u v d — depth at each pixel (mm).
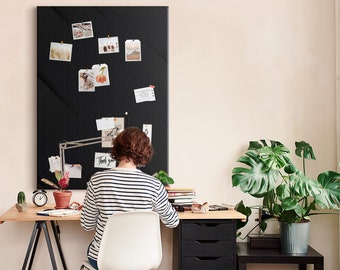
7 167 3900
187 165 3969
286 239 3645
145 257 2805
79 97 3934
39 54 3918
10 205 3895
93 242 2873
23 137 3914
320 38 4016
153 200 2852
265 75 4008
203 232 3396
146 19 3957
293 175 3570
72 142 3918
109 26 3949
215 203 3973
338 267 4008
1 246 3900
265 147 3670
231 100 3996
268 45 4012
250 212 3799
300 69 4012
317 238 4016
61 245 3932
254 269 3988
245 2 4004
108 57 3943
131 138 2834
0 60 3912
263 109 4008
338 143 3977
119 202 2775
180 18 3982
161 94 3947
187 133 3973
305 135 4016
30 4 3941
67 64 3934
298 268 3951
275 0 4012
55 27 3934
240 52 4000
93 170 3932
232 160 3984
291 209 3508
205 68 3986
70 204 3729
